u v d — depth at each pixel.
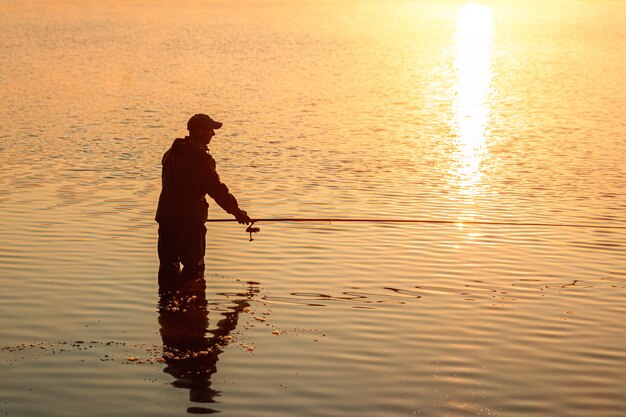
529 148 18.22
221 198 8.95
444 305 8.08
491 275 9.08
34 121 21.09
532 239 10.64
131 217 11.56
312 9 74.38
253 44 45.84
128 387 6.19
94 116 22.11
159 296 8.28
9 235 10.52
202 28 55.25
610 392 6.19
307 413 5.80
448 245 10.28
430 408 5.89
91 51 41.06
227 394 6.08
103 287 8.55
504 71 36.16
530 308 8.02
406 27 59.62
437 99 26.89
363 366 6.61
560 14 73.38
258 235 10.67
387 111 24.02
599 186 14.23
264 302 8.14
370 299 8.24
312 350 6.93
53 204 12.31
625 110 24.44
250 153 17.12
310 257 9.70
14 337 7.16
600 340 7.20
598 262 9.62
